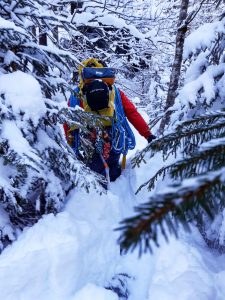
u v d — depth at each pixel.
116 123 3.36
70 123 2.62
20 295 1.94
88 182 2.64
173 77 5.62
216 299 2.11
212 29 3.37
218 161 1.14
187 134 1.59
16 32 2.55
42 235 2.30
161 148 1.73
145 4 8.97
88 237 2.46
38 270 2.07
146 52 8.98
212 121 1.69
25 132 2.44
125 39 8.90
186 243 2.69
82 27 8.10
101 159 3.40
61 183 2.93
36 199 2.73
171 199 0.71
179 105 3.82
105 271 2.39
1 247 2.41
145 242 0.66
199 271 2.30
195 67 3.71
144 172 3.60
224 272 2.31
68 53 2.95
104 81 3.31
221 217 2.71
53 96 3.24
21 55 2.87
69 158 2.70
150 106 10.40
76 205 2.83
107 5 8.44
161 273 2.36
